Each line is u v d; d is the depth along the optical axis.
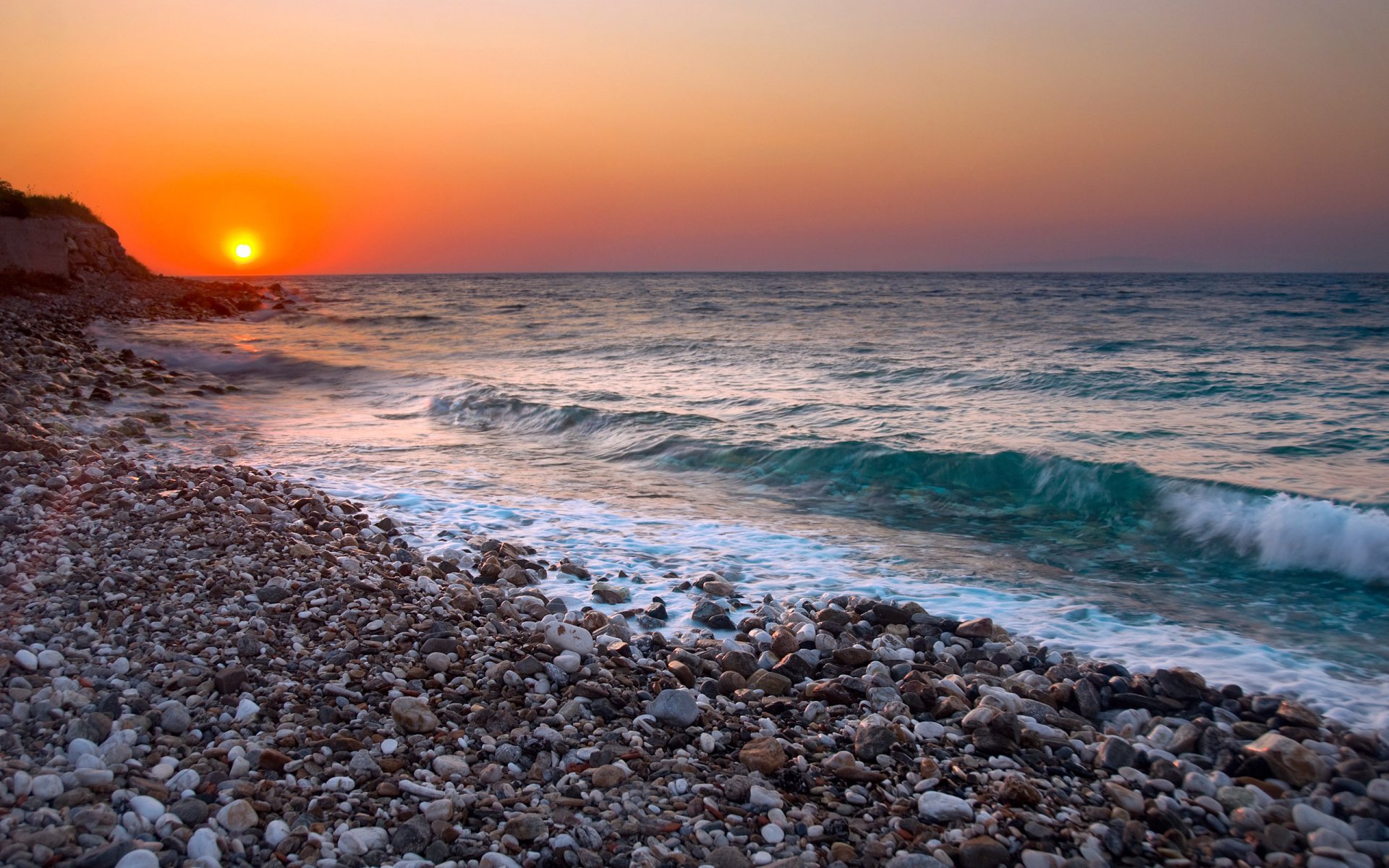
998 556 7.86
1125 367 19.23
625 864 3.05
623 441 12.69
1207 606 6.54
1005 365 20.44
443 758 3.61
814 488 10.34
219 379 19.69
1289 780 3.85
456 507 9.03
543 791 3.49
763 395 16.55
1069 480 9.56
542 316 46.00
